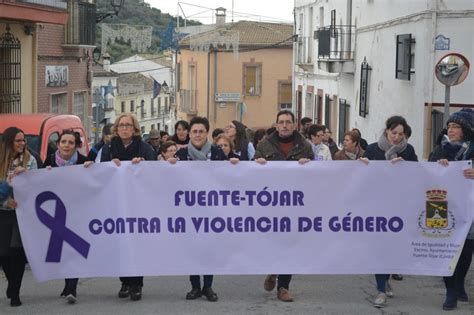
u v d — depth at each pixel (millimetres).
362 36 24688
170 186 8227
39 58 22203
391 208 8289
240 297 8727
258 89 51969
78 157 8758
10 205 8070
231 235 8281
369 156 8695
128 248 8250
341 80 28312
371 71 23547
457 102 17734
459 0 17562
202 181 8227
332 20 29250
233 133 11242
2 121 12805
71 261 8234
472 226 8203
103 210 8211
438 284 9602
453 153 8359
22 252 8234
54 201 8172
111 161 8227
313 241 8320
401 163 8250
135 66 68062
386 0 21625
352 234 8320
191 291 8633
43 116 13227
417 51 18656
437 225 8250
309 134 12500
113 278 9906
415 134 18797
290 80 52062
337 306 8352
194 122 8469
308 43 34781
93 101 30453
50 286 9367
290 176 8250
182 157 8609
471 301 8633
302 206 8289
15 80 19922
